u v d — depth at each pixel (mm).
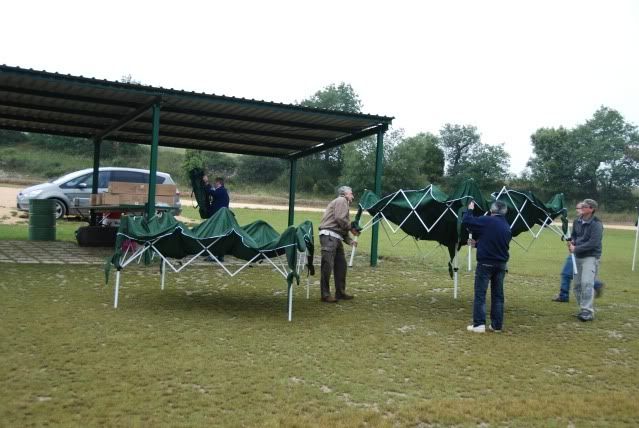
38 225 14562
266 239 7957
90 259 11391
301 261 10453
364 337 6613
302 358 5699
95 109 13109
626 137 69688
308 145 16516
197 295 8578
